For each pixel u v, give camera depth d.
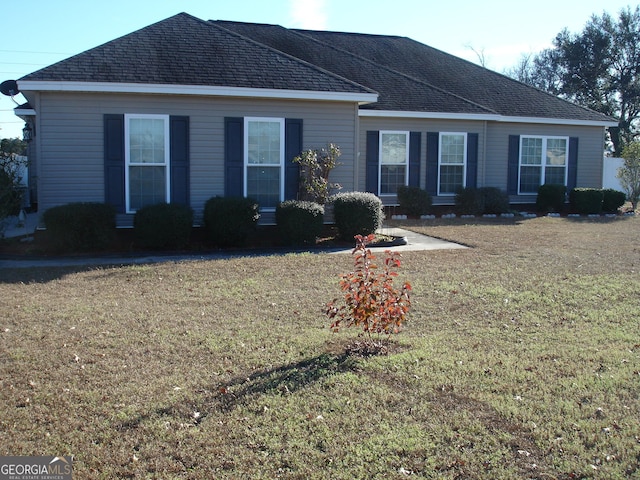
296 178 14.20
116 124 12.97
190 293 8.46
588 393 4.92
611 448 4.02
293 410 4.57
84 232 11.77
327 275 9.70
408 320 7.19
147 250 12.36
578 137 22.16
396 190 19.30
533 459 3.88
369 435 4.18
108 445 4.05
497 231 15.52
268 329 6.73
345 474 3.69
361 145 18.78
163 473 3.71
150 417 4.46
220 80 13.34
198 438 4.14
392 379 5.22
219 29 15.36
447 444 4.07
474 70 24.39
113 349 5.99
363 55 23.73
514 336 6.57
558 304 7.96
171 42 14.40
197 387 5.02
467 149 19.95
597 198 21.00
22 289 8.68
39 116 12.58
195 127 13.42
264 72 14.03
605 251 12.41
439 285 9.00
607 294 8.52
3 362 5.59
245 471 3.74
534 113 21.23
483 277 9.60
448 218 18.88
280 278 9.45
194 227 13.55
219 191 13.70
